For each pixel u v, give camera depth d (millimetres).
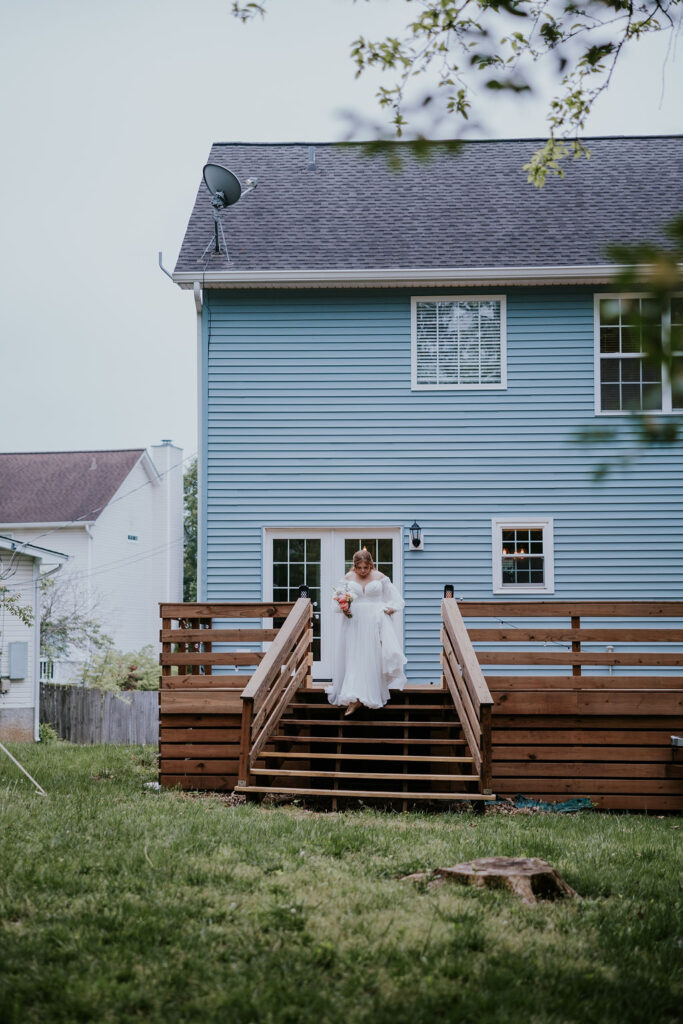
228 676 10070
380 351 13891
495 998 3898
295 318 13938
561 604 9766
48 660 24469
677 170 16406
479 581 13516
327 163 16984
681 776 9547
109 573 29812
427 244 14289
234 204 15539
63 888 5262
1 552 18500
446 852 6320
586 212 15117
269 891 5285
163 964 4180
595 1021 3752
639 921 4977
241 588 13547
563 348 13812
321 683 13266
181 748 10039
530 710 9617
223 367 13875
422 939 4547
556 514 13570
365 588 9883
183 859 5914
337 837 6641
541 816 8523
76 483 30484
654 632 9641
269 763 9617
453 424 13750
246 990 3906
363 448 13734
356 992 3941
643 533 13484
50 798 8469
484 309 13969
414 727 9719
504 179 16328
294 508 13656
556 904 5227
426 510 13633
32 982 3951
